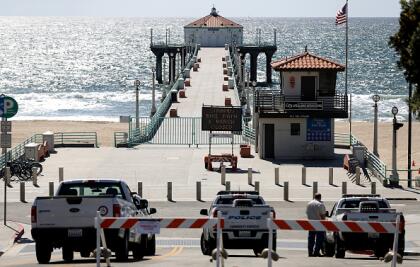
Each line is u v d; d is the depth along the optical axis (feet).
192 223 152.35
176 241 265.54
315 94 460.96
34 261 203.72
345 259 200.23
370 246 202.69
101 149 501.56
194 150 491.31
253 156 473.26
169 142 519.60
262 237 201.67
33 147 448.24
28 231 287.28
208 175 417.28
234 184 393.29
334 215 219.20
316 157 465.88
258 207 202.28
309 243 219.00
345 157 435.94
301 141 465.47
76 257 211.41
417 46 179.22
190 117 565.12
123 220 152.35
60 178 397.80
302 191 378.53
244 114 597.11
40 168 422.00
